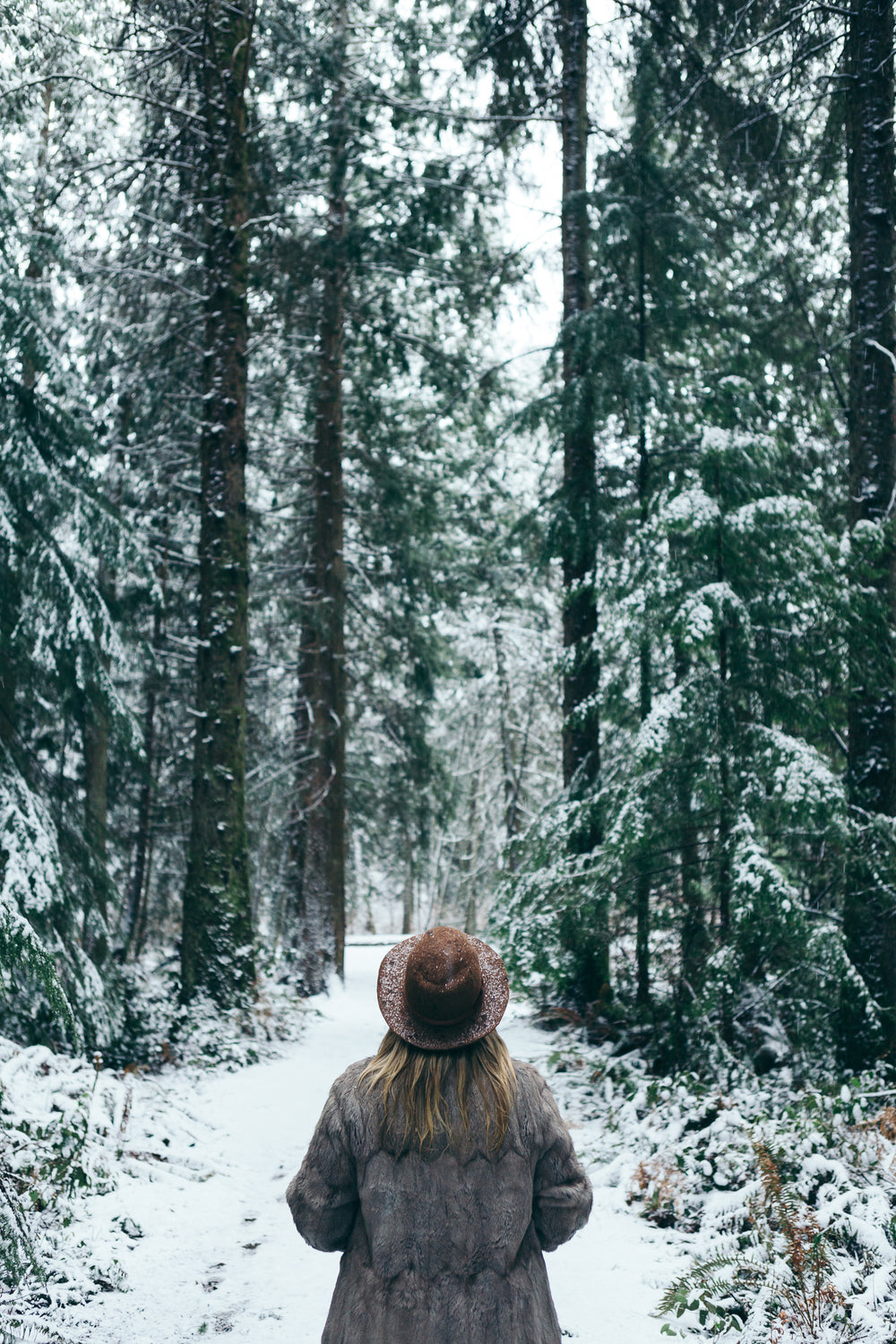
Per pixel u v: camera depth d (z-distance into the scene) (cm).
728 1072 713
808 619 775
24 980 812
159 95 1367
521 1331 209
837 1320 389
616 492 1256
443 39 1427
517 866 1016
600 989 1094
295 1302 440
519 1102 226
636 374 1128
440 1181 215
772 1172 474
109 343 1490
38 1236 467
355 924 5003
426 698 2031
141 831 1891
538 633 2717
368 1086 228
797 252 1240
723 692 767
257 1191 604
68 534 1063
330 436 1798
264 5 1395
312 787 1730
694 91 998
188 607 1823
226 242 1291
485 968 237
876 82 849
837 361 1193
